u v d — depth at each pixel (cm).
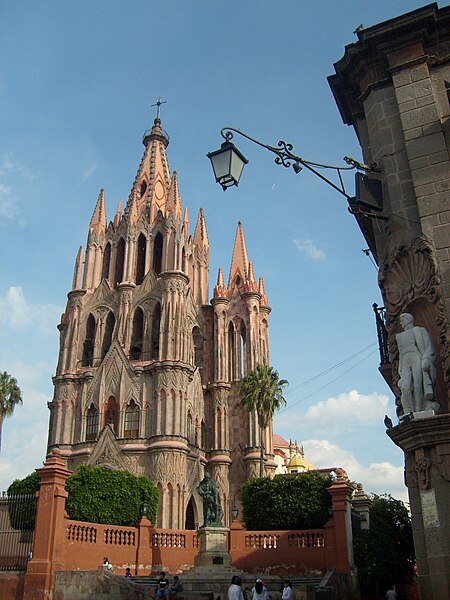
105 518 3759
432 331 1454
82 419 6444
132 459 5991
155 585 2772
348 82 1852
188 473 6119
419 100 1620
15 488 3738
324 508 3466
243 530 3312
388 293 1556
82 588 2375
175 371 6309
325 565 2989
